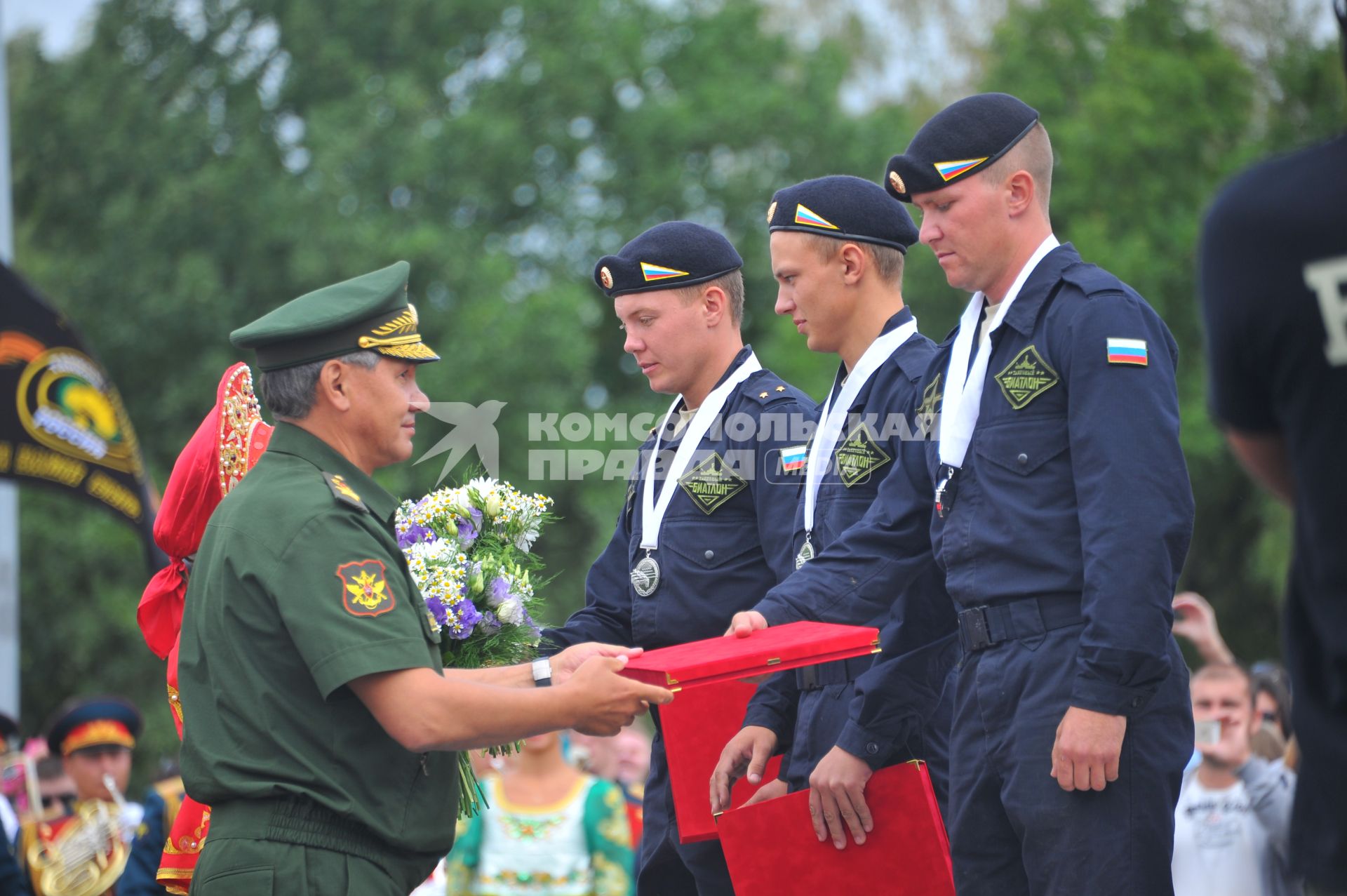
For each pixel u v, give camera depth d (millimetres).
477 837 15570
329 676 7320
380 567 7621
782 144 52031
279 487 7777
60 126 50094
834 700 9414
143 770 43812
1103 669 7340
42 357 20781
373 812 7598
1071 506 7812
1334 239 5027
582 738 19688
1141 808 7582
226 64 52312
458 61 53094
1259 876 12977
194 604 7832
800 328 9867
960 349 8500
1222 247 5238
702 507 10297
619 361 52375
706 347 10516
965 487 8164
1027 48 53375
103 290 47438
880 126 53344
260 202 47375
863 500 9438
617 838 15508
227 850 7426
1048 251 8242
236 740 7527
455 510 9586
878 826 8641
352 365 8000
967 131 8289
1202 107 50531
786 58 55656
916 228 9914
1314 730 5281
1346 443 5062
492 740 7496
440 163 49000
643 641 10477
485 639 9250
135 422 48125
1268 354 5176
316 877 7391
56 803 17828
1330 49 51719
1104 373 7660
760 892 8867
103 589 44625
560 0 53062
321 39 51219
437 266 46156
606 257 10578
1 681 25594
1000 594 7914
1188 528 7531
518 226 51406
